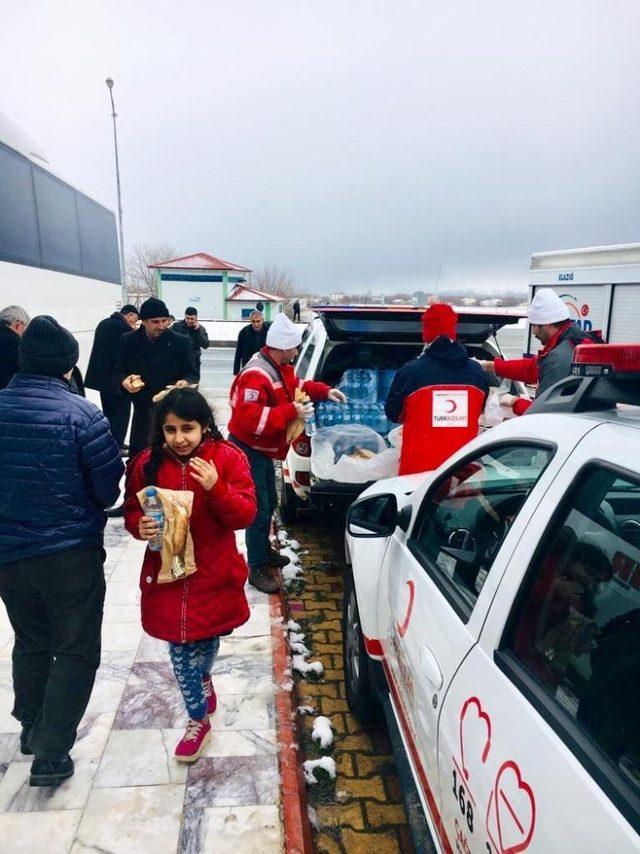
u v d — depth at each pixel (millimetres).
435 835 1949
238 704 3258
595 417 1713
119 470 2598
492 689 1586
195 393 2502
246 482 2635
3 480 2428
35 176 7859
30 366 2506
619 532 1431
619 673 1312
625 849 1069
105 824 2514
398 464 4680
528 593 1625
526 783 1336
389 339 5113
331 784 2939
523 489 1873
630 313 9867
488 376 5539
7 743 2955
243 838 2467
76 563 2525
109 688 3348
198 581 2613
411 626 2271
